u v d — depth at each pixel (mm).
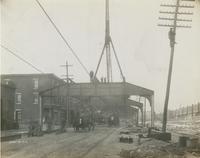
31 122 35219
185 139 21750
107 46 35594
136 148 20453
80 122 43688
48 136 33406
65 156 17562
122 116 95188
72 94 39938
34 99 65812
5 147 22109
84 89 39750
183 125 53250
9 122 48031
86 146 22672
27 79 66625
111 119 67000
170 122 77375
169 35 27531
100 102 70250
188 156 17406
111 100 66125
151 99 38156
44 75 66188
